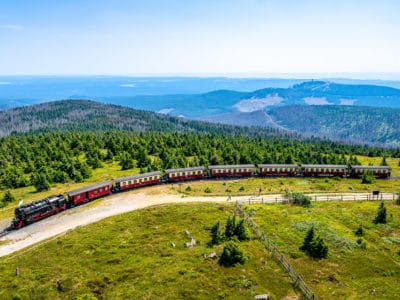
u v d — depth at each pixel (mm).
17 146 128375
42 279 41562
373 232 54656
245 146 138750
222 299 36031
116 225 58438
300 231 53969
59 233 57656
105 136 168250
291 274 40750
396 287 39031
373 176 97688
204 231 54438
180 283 39062
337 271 42312
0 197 78500
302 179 95812
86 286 39469
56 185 89125
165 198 75688
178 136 168250
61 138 150750
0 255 50375
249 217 60406
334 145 192250
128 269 42906
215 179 94812
